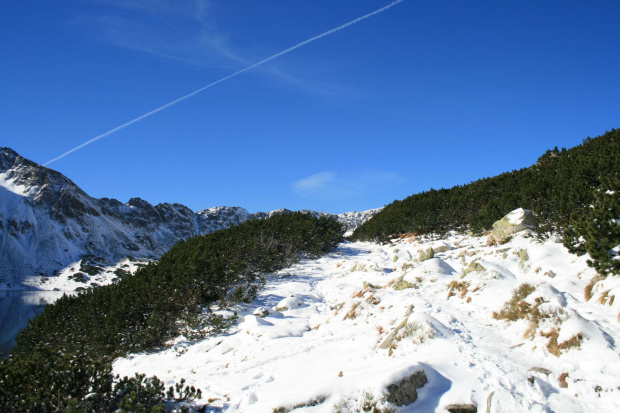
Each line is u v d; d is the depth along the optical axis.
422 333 9.73
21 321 39.84
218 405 8.83
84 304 21.27
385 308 13.75
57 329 18.73
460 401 7.20
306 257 29.33
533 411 6.67
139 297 18.16
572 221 13.54
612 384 6.97
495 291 13.05
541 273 13.25
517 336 9.66
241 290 18.84
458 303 13.25
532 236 18.31
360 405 7.30
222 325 16.05
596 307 9.71
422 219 29.38
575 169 21.14
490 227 23.92
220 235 30.14
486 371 7.93
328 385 7.80
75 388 8.09
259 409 7.78
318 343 12.46
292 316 16.94
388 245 30.94
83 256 124.56
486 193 28.23
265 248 26.22
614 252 10.70
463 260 18.41
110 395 8.52
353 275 22.39
